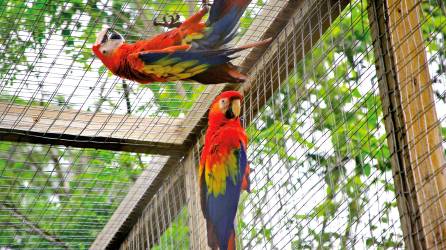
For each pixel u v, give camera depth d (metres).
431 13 3.53
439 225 3.26
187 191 5.46
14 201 5.91
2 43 4.81
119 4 4.68
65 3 4.73
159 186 5.81
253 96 4.89
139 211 6.00
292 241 4.29
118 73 4.07
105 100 5.23
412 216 3.37
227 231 4.18
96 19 4.70
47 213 5.99
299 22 4.49
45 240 6.11
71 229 6.12
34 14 4.73
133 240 6.07
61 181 5.74
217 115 4.37
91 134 5.36
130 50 4.01
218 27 3.68
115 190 5.93
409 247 3.34
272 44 4.70
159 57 3.82
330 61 4.92
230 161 4.27
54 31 4.77
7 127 5.22
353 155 3.98
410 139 3.46
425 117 3.44
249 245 4.68
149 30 4.75
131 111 5.32
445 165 3.18
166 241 5.66
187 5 4.55
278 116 5.20
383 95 3.65
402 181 3.45
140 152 5.51
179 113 5.39
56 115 5.30
